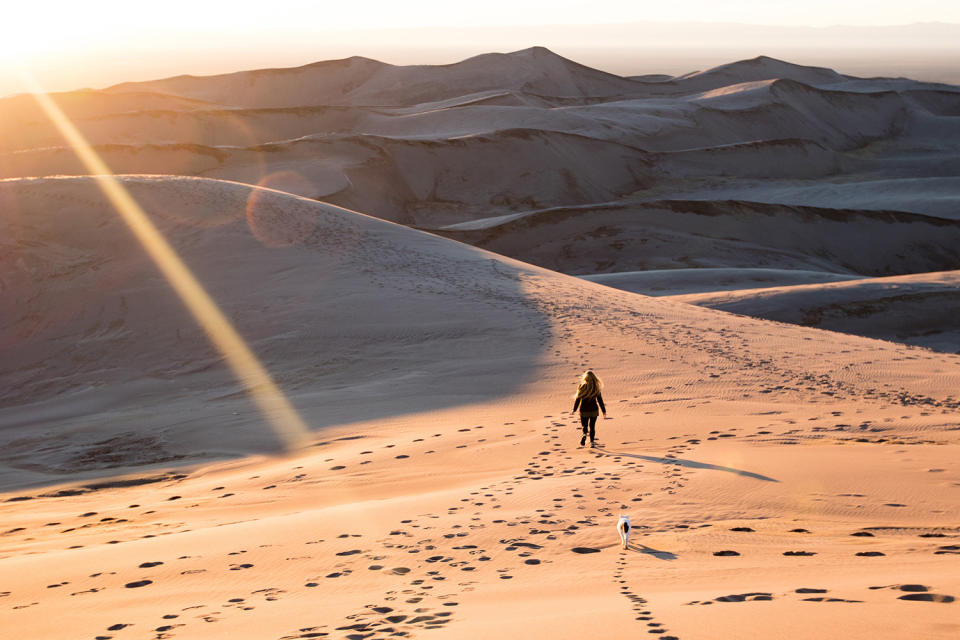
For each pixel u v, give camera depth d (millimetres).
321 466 15531
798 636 4645
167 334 29844
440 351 25719
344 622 6590
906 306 43938
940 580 5781
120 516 13477
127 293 33094
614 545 8859
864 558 7348
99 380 27578
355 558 9133
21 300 33531
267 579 8562
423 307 30281
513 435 16516
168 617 7363
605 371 22062
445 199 115250
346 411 20812
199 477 16750
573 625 5516
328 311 30219
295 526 10773
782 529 9172
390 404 20938
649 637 4973
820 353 23859
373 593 7672
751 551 8094
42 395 27328
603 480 12203
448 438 16734
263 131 149375
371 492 13352
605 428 16328
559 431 16469
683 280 57531
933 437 14312
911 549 7656
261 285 33250
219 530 10961
